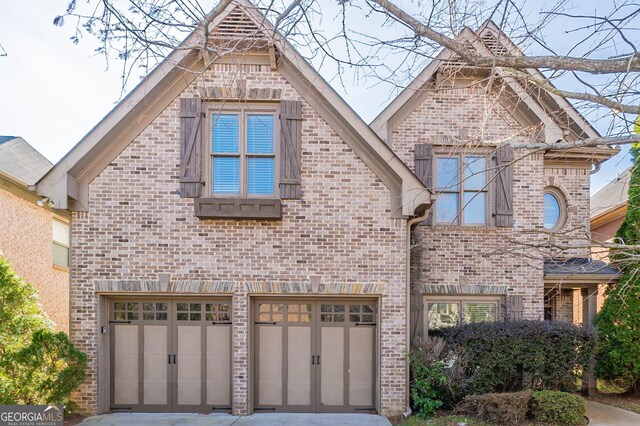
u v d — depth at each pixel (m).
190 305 8.58
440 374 8.14
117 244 8.35
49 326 8.28
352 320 8.67
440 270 9.80
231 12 8.30
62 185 7.92
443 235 9.87
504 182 9.89
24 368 7.21
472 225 10.03
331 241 8.45
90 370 8.14
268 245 8.42
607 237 15.38
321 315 8.66
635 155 6.97
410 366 8.50
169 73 8.19
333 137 8.55
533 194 10.01
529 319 9.46
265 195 8.66
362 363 8.58
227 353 8.50
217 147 8.68
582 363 8.40
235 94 8.53
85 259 8.31
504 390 8.66
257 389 8.52
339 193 8.52
